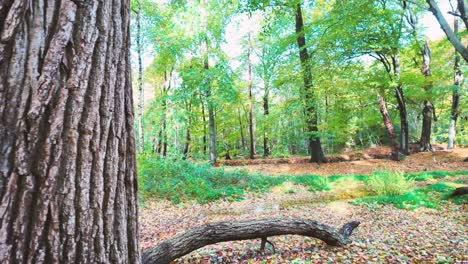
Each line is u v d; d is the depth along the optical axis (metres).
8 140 1.17
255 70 23.95
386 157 17.84
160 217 6.81
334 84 15.91
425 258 3.62
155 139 15.23
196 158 18.56
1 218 1.13
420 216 6.09
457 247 4.03
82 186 1.31
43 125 1.22
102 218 1.40
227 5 16.69
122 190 1.55
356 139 29.62
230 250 3.92
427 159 16.12
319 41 14.02
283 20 18.92
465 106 19.97
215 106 18.27
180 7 14.85
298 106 16.70
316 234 3.87
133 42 13.96
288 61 19.61
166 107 14.76
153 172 9.98
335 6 12.54
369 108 19.55
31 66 1.21
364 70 16.16
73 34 1.31
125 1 1.66
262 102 25.23
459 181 9.47
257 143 32.47
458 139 24.52
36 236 1.19
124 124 1.60
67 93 1.28
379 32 13.67
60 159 1.25
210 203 8.33
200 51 17.47
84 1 1.36
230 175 11.76
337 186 10.53
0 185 1.14
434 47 18.69
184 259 3.58
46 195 1.21
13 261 1.14
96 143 1.38
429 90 16.69
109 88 1.47
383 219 6.00
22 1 1.21
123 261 1.51
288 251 3.87
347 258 3.58
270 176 12.62
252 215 7.03
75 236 1.28
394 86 15.23
